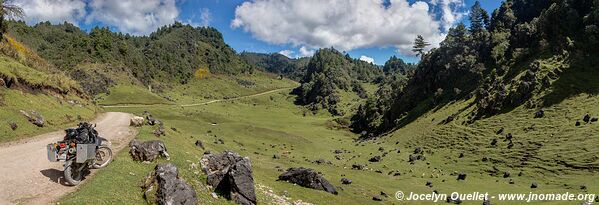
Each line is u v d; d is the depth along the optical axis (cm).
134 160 2941
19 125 3828
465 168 9531
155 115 18938
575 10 14375
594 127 9075
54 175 2183
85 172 2297
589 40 12850
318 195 4812
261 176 5181
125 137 4225
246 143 11362
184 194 2177
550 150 8900
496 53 16575
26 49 8800
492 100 12825
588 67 12000
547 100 11362
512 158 9262
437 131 13425
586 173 7500
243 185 2850
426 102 18262
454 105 15538
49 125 4612
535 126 10425
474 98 14862
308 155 11556
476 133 11750
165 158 3148
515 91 12406
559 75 12200
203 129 12256
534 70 12962
